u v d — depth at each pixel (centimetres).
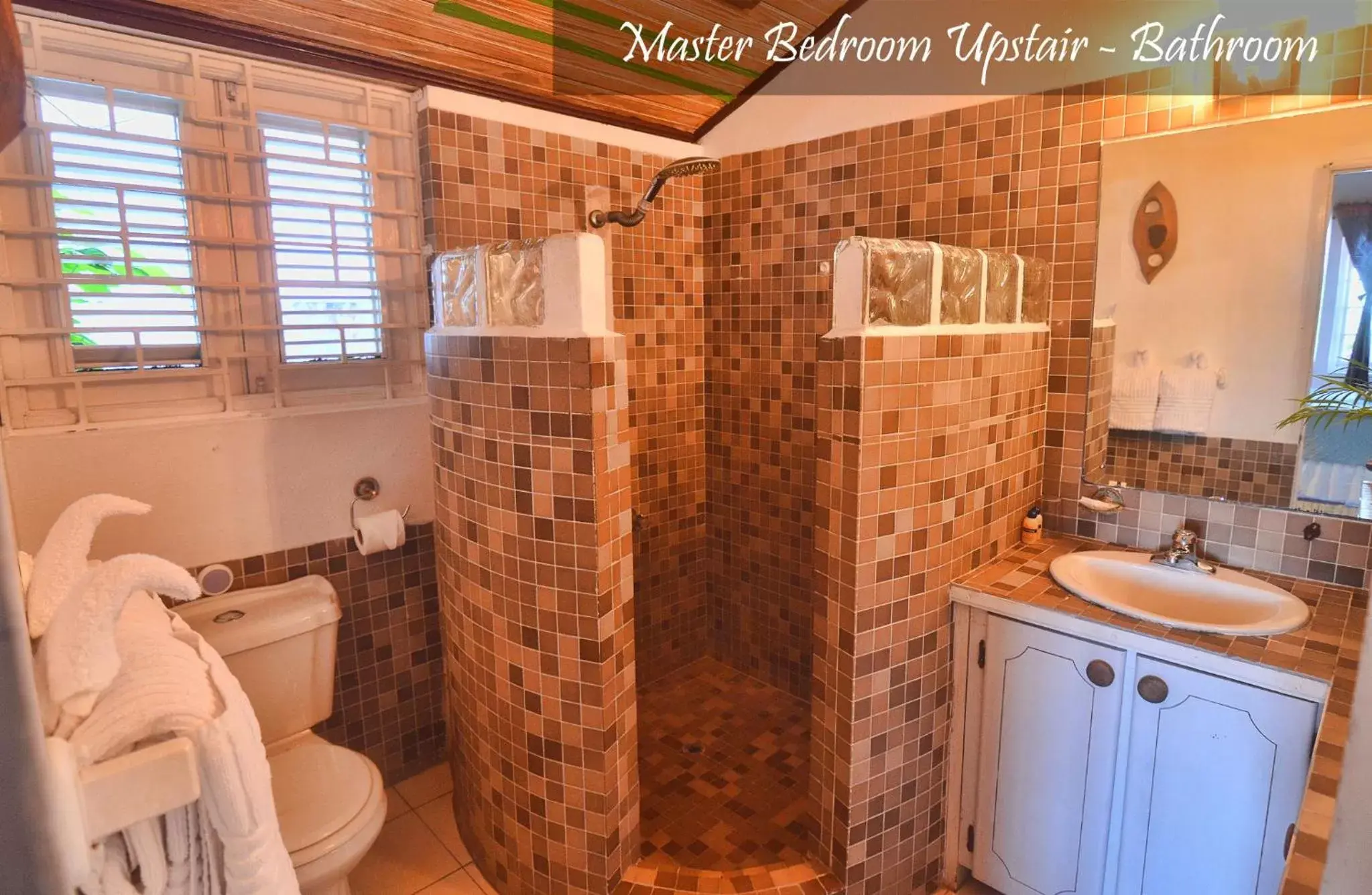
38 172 154
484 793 180
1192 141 168
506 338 150
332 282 194
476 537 167
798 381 251
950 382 159
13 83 57
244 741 88
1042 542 195
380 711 215
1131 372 183
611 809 159
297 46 177
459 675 184
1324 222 155
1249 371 167
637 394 260
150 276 168
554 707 159
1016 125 193
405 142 205
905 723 165
